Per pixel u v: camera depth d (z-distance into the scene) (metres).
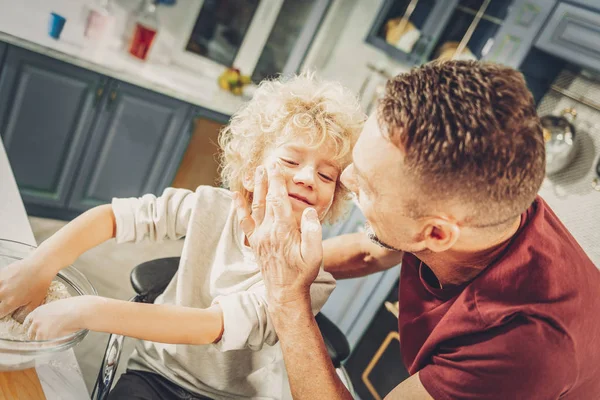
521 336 0.68
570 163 2.06
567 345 0.68
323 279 0.93
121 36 2.57
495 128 0.60
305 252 0.74
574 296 0.71
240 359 0.93
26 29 2.05
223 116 2.55
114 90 2.21
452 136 0.60
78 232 0.86
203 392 0.92
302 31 3.01
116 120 2.29
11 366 0.62
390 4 2.67
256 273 0.92
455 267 0.82
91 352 1.71
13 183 1.06
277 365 1.03
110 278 2.20
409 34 2.72
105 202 2.52
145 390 0.89
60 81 2.09
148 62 2.59
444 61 0.67
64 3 2.37
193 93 2.48
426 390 0.77
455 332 0.76
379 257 1.18
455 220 0.68
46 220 2.39
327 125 0.87
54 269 0.78
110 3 2.46
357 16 2.96
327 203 0.90
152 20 2.55
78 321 0.67
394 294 2.21
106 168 2.42
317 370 0.74
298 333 0.75
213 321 0.77
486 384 0.70
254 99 1.00
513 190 0.63
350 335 2.36
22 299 0.73
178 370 0.92
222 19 2.83
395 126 0.64
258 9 2.87
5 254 0.79
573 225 2.02
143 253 2.51
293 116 0.88
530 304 0.69
